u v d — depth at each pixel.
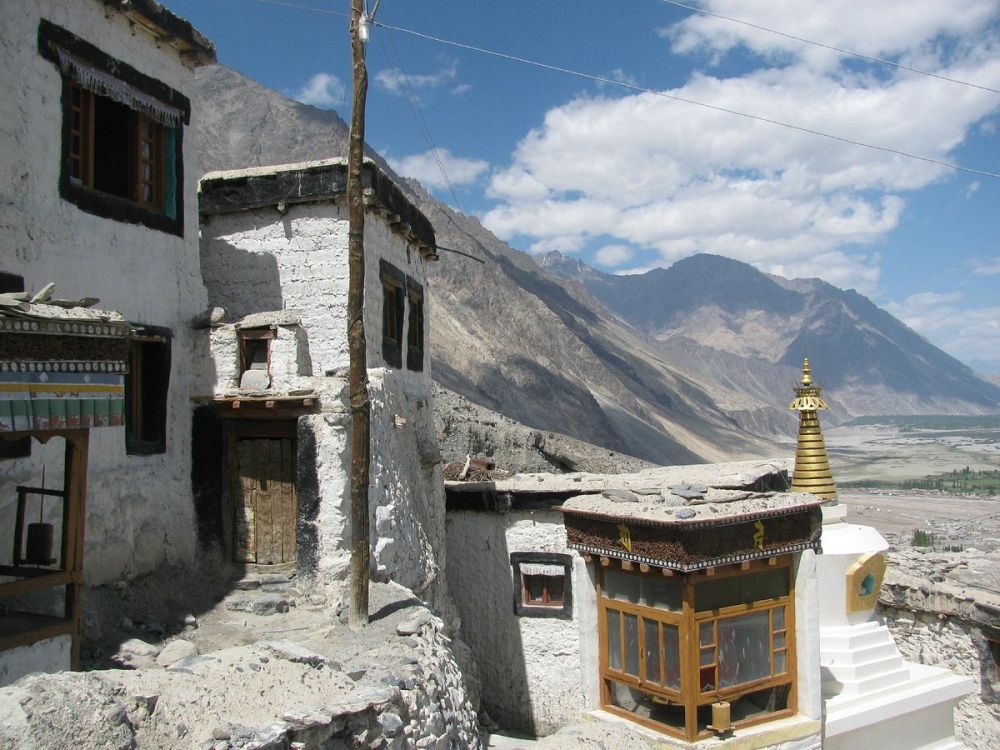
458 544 16.58
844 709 14.39
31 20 10.51
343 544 12.05
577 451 37.09
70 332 8.21
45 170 10.66
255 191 14.77
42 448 10.17
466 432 31.69
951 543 69.12
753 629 12.91
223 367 13.10
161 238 12.81
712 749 12.12
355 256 10.88
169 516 12.60
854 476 162.75
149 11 12.22
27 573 8.82
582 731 12.41
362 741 8.02
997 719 16.84
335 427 12.16
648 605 12.83
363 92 10.88
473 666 15.38
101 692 6.77
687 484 14.08
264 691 7.90
